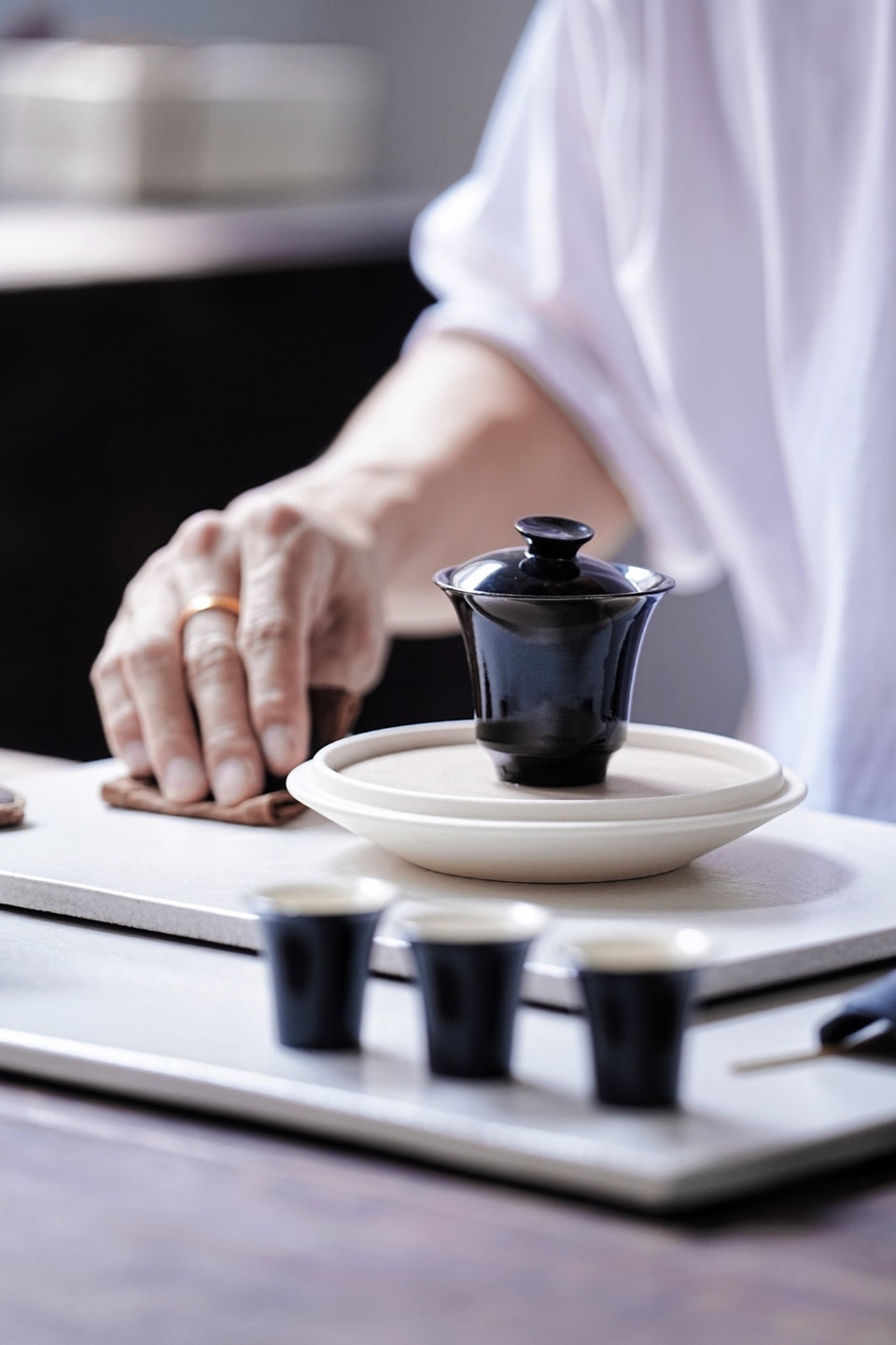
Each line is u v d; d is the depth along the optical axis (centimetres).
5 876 141
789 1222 114
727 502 197
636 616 139
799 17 183
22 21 414
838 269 185
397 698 398
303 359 384
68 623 359
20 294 333
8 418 338
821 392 185
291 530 162
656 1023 118
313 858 144
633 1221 114
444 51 491
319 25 505
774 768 141
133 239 340
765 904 136
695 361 195
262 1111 120
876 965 133
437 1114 117
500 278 205
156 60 390
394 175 501
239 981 131
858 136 183
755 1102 119
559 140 202
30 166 391
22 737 362
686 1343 108
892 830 148
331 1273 111
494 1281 111
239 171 398
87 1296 110
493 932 121
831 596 182
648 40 191
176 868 142
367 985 124
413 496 192
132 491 364
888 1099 119
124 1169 117
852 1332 109
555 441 202
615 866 137
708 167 192
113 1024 126
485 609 138
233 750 152
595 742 140
